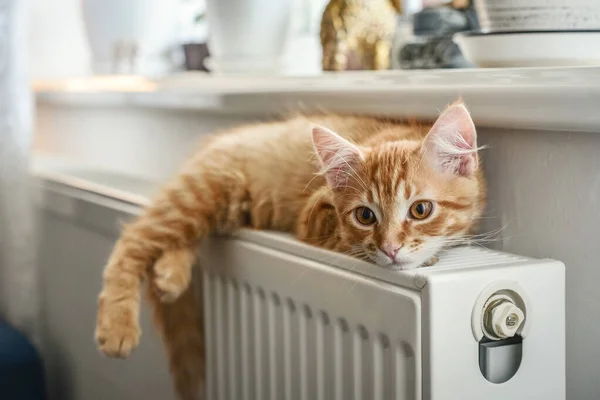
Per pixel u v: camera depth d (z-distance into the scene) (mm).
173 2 1716
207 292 1057
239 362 998
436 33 1053
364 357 782
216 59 1374
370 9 1126
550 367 757
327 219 866
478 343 719
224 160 1039
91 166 1838
